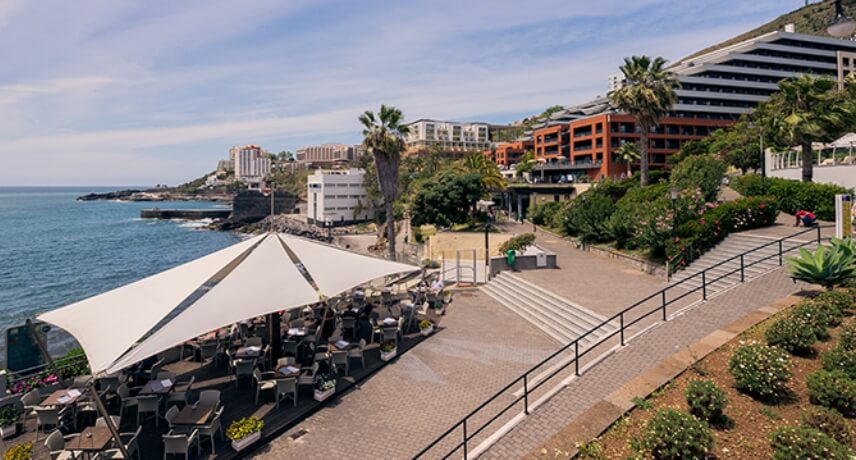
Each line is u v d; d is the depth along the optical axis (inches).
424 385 435.2
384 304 685.3
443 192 1952.5
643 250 898.7
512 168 3491.6
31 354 428.1
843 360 283.4
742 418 260.8
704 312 423.8
